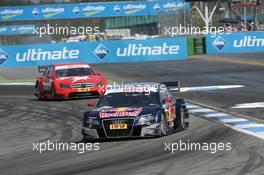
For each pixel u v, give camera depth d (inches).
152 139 1941.4
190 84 4197.8
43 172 1483.8
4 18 6668.3
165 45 5639.8
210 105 2970.0
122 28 7795.3
